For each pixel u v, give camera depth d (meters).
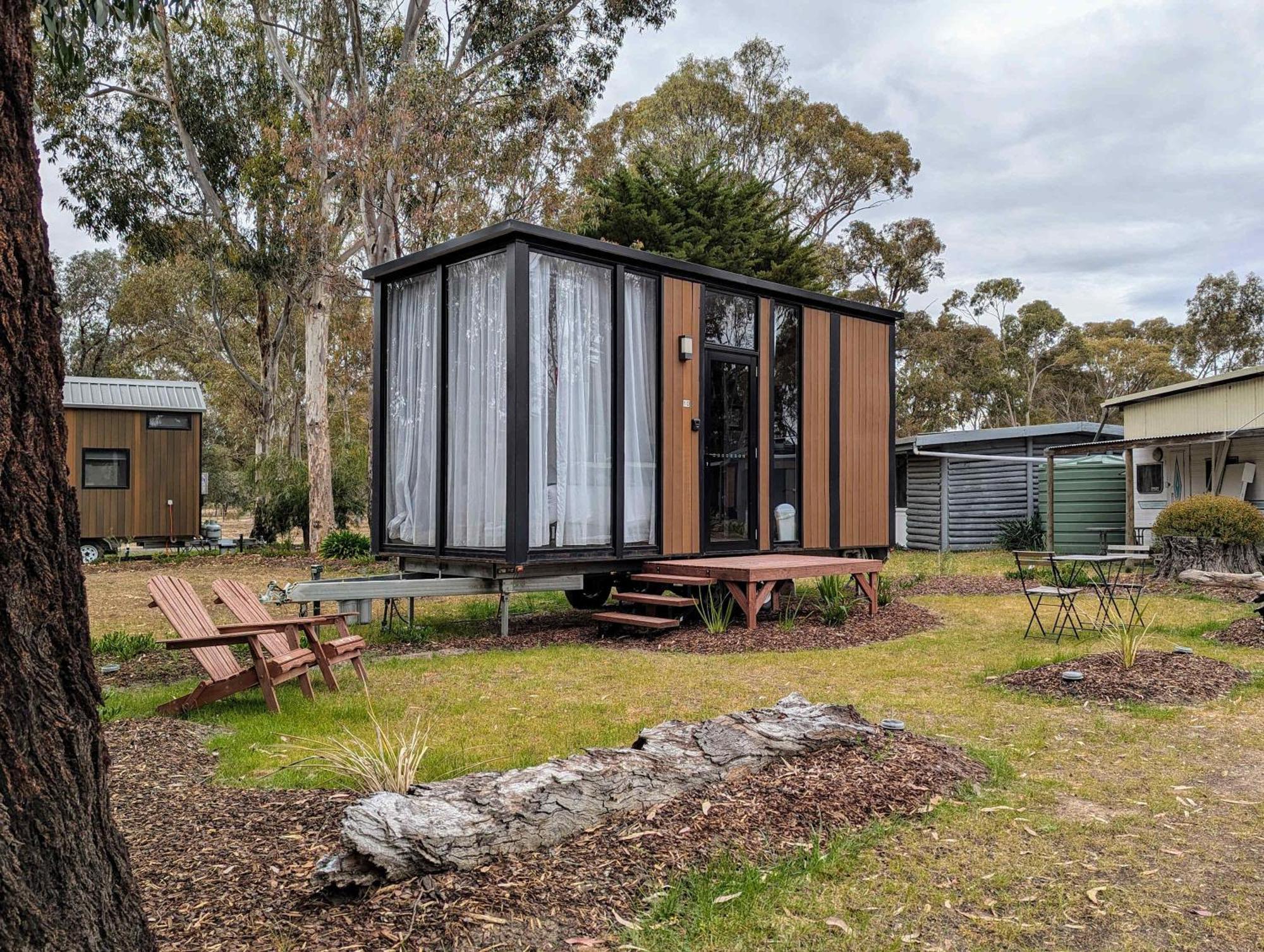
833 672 5.97
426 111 14.91
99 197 16.61
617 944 2.22
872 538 10.24
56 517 1.67
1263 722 4.57
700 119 26.20
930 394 33.12
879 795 3.27
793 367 9.41
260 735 4.25
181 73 16.70
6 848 1.53
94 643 6.85
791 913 2.44
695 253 18.92
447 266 7.85
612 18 16.48
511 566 7.02
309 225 16.14
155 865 2.56
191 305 27.33
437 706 4.96
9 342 1.59
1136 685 5.21
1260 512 11.73
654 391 8.09
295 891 2.39
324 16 15.53
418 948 2.12
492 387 7.45
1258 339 32.19
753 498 8.88
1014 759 3.94
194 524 17.34
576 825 2.79
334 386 30.00
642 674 5.90
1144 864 2.82
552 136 16.67
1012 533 17.44
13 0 1.63
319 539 16.88
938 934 2.36
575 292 7.55
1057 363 36.38
